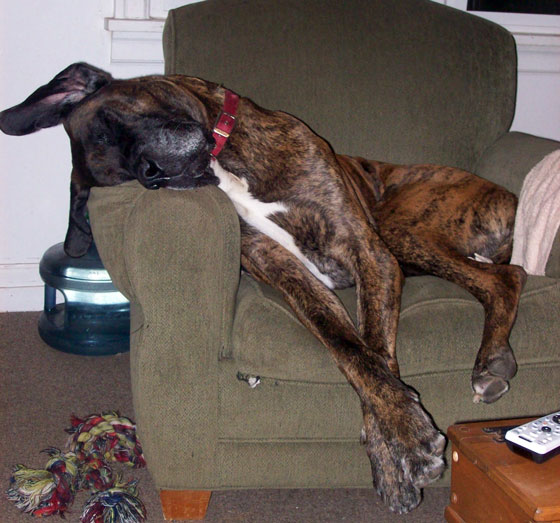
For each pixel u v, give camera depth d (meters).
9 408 2.30
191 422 1.62
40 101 1.83
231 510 1.81
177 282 1.56
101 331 2.73
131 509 1.70
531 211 1.92
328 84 2.36
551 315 1.71
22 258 3.14
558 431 1.22
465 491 1.36
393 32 2.42
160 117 1.65
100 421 1.97
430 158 2.43
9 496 1.79
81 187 1.86
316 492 1.90
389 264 1.80
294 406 1.63
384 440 1.47
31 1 2.87
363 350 1.57
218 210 1.57
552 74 3.28
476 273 1.80
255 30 2.33
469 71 2.45
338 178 1.88
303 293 1.70
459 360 1.66
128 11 2.93
